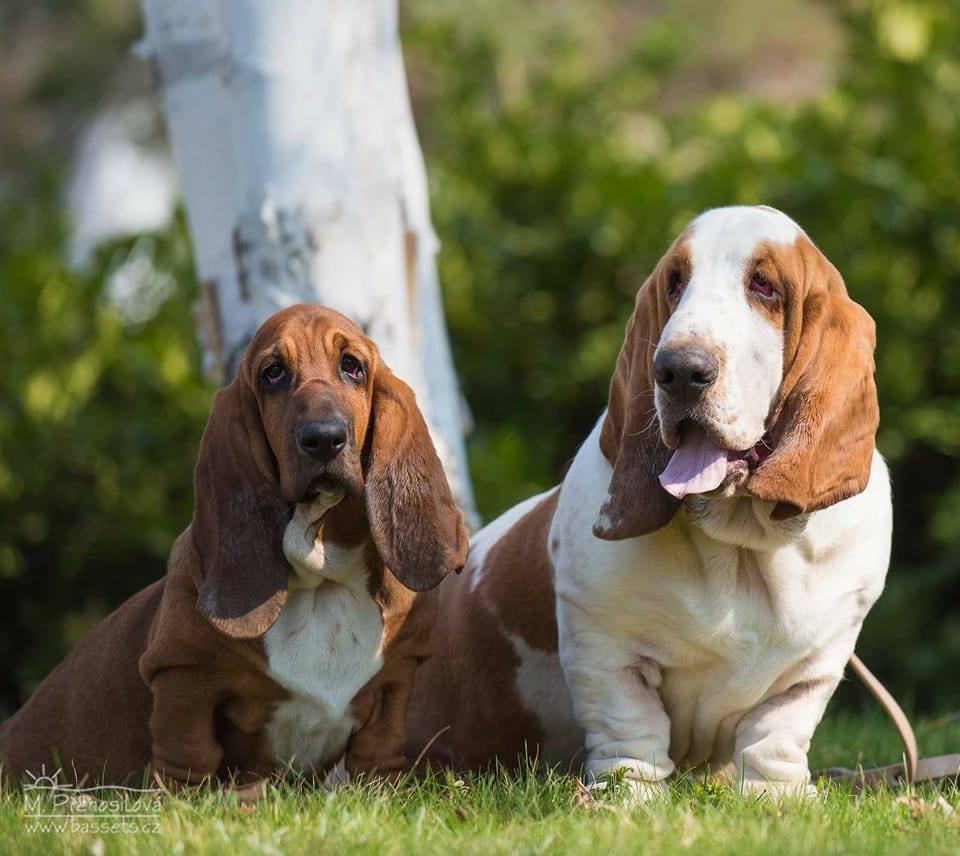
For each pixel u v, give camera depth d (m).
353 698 8.12
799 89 35.47
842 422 7.80
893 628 17.94
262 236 10.95
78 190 38.00
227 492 7.89
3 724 9.36
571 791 8.05
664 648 8.34
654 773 8.27
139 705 8.46
